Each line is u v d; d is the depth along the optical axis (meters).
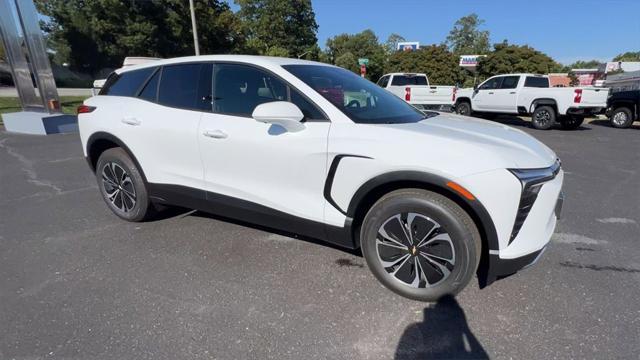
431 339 2.15
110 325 2.26
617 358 1.99
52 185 5.23
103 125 3.58
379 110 2.88
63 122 10.39
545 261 3.04
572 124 12.53
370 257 2.57
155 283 2.71
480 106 14.38
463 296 2.55
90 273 2.85
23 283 2.71
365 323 2.28
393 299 2.51
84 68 40.59
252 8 63.59
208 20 36.06
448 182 2.18
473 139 2.38
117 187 3.73
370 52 69.19
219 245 3.29
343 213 2.58
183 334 2.18
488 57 38.84
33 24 9.73
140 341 2.12
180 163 3.23
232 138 2.88
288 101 2.74
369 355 2.03
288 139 2.66
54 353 2.03
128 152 3.48
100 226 3.73
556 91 11.72
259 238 3.42
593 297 2.54
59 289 2.64
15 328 2.23
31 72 10.47
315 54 68.88
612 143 9.15
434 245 2.38
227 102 2.99
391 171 2.32
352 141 2.45
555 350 2.06
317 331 2.21
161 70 3.43
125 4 32.38
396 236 2.47
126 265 2.96
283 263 2.98
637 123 13.74
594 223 3.88
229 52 39.75
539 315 2.35
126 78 3.69
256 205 2.91
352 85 3.16
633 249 3.27
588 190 5.06
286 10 62.41
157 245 3.30
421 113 3.22
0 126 11.45
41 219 3.94
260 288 2.64
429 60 44.12
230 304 2.46
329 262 2.99
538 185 2.21
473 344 2.11
